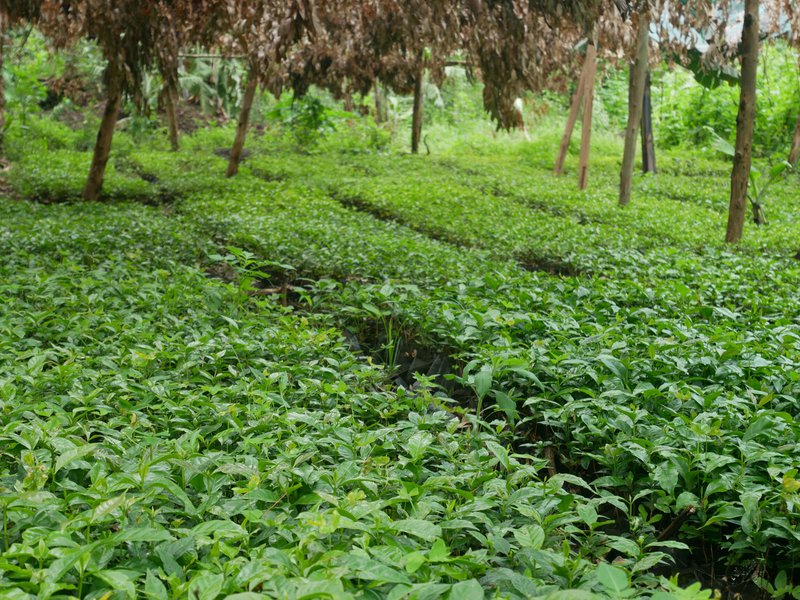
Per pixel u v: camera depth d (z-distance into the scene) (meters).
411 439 3.70
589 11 10.61
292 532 2.84
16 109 24.03
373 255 8.78
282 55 10.96
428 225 12.13
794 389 4.93
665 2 11.91
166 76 12.52
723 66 14.26
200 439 3.79
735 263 9.77
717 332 6.02
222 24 11.44
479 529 3.23
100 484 2.91
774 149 22.86
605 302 6.90
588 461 4.33
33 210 12.54
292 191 14.99
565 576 2.72
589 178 18.95
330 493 3.22
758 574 3.52
